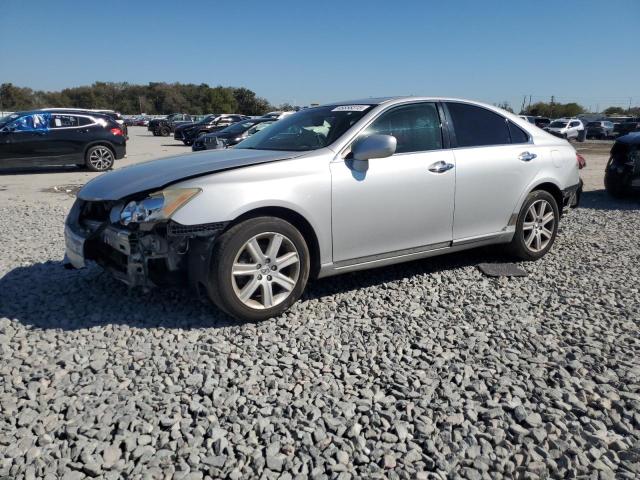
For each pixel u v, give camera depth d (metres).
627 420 2.64
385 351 3.40
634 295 4.34
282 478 2.27
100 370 3.15
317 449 2.44
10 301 4.24
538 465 2.31
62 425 2.61
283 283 3.83
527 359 3.26
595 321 3.82
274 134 4.75
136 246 3.59
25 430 2.57
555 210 5.44
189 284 3.73
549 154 5.36
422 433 2.54
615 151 9.23
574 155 5.64
